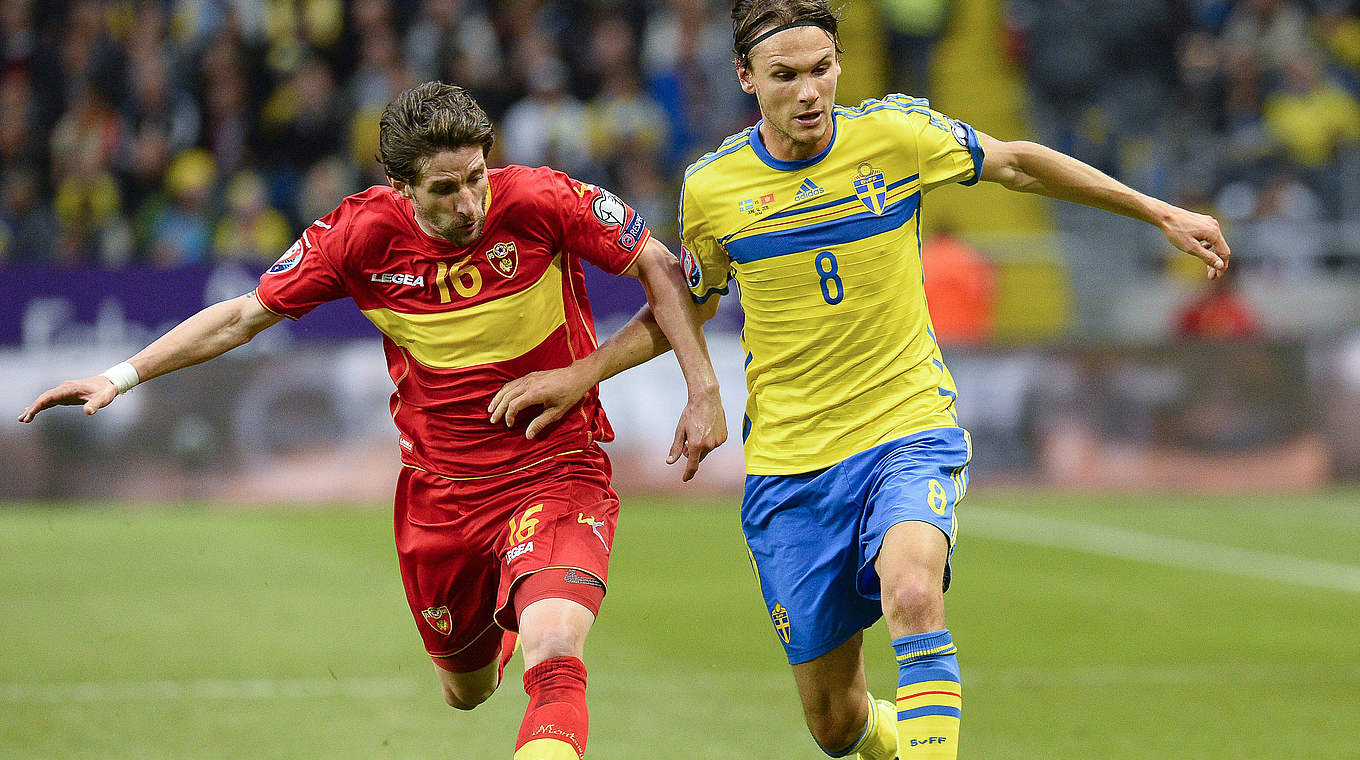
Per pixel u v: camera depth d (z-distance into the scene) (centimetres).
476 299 1502
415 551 1603
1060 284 5341
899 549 1435
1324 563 3556
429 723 2061
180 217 5419
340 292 1531
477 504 1559
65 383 1467
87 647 2552
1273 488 4700
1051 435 4678
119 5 5847
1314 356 4725
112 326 4419
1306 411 4709
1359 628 2827
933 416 1548
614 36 6006
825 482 1552
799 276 1552
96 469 4353
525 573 1474
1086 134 6138
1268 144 5988
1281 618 2923
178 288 4472
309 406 4409
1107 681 2359
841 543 1548
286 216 5578
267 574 3288
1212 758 1886
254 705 2150
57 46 5759
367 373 4438
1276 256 5434
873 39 6328
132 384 1494
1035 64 6284
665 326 1573
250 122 5703
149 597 3020
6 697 2180
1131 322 5344
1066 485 4675
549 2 6059
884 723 1648
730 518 4216
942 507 1472
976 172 1592
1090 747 1939
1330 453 4716
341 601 2989
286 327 4488
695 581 3247
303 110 5669
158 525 4006
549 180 1513
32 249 5369
